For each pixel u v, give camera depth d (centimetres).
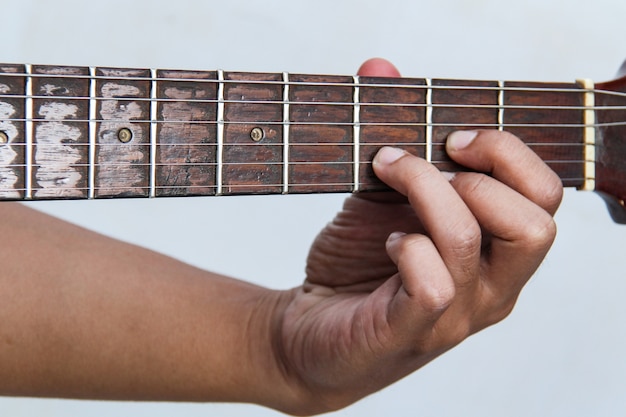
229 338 82
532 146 77
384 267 81
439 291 72
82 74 71
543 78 124
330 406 81
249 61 120
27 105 70
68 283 82
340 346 75
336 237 82
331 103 74
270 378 81
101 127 71
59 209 120
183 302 83
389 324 73
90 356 81
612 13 124
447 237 73
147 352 81
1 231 83
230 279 86
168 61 119
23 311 81
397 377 78
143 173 72
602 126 78
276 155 73
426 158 75
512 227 73
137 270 83
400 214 81
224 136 72
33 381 81
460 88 76
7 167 70
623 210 78
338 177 74
